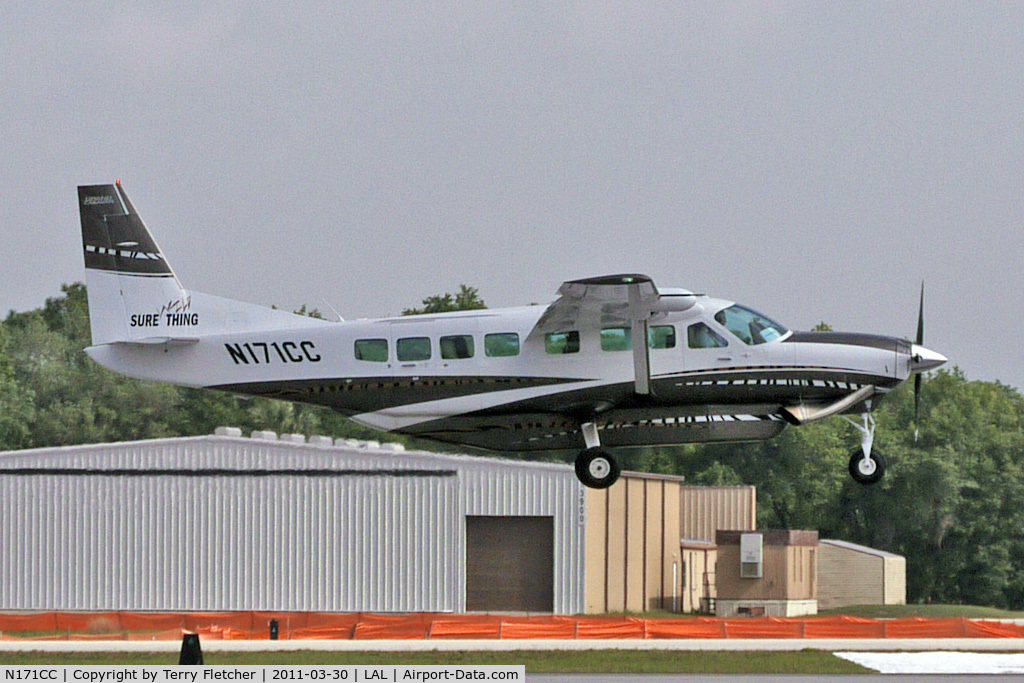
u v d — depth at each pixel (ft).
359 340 268.82
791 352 262.06
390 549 429.79
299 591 428.97
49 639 338.75
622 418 267.59
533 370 261.85
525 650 285.43
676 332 260.83
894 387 265.75
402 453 433.48
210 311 281.74
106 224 286.66
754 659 265.13
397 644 287.28
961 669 240.94
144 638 341.41
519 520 433.48
